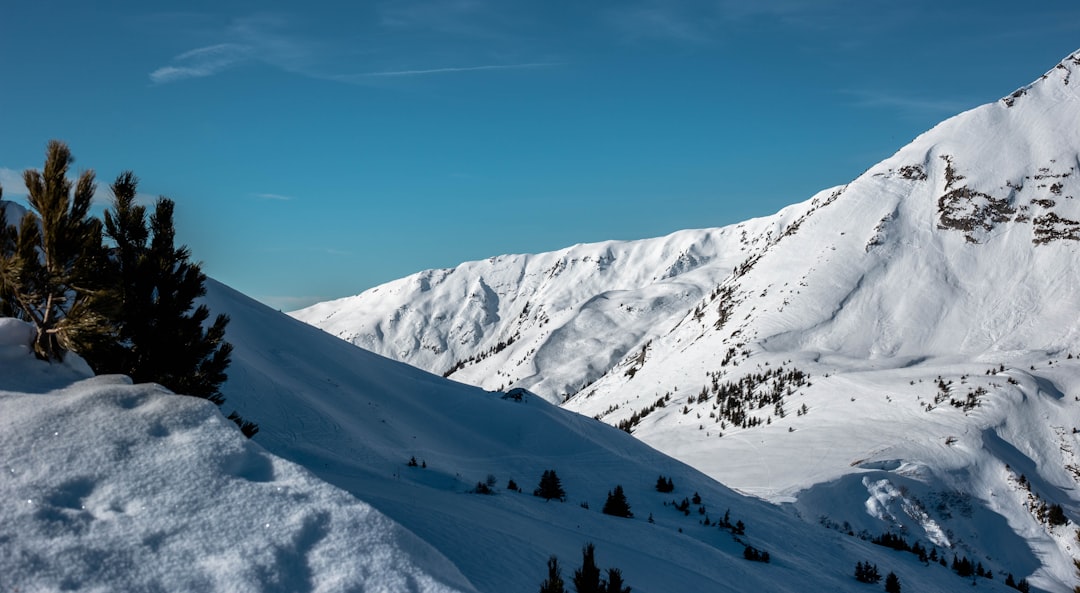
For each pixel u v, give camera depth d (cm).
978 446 11050
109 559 583
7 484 625
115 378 841
